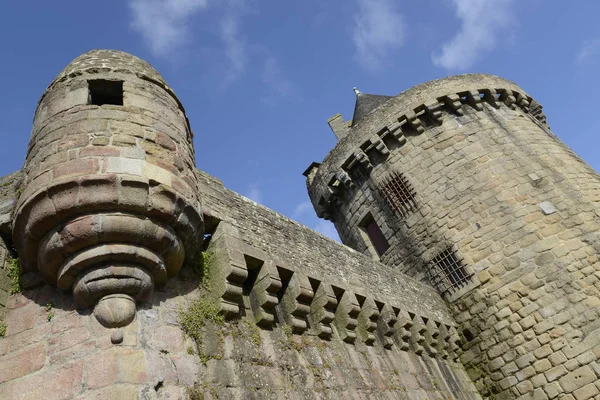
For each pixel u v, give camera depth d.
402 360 8.76
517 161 12.92
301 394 5.72
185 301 5.25
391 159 14.50
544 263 11.13
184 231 4.97
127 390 3.83
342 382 6.60
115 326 4.21
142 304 4.61
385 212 14.25
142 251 4.45
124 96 5.64
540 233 11.50
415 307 10.26
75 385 3.90
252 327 5.91
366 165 14.86
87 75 5.84
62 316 4.48
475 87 14.70
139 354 4.16
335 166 15.57
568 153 14.02
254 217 7.25
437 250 12.72
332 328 7.69
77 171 4.42
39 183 4.46
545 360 10.35
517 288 11.21
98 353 4.03
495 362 11.02
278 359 5.86
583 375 9.80
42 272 4.60
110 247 4.30
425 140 14.12
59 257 4.34
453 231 12.62
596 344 9.90
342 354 7.21
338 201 16.03
